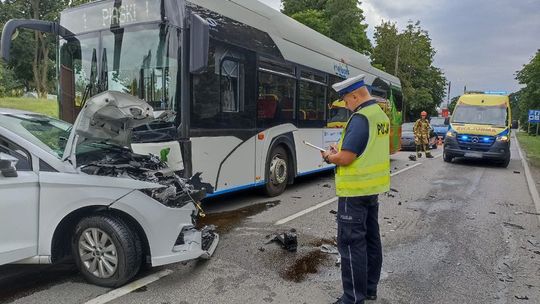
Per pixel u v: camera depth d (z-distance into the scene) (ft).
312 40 32.30
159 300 12.25
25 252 12.42
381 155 11.68
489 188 33.81
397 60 144.25
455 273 15.12
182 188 14.44
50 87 111.34
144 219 12.50
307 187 32.01
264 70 25.16
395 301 12.76
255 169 24.88
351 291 11.59
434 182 36.29
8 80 95.96
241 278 14.01
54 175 12.62
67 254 13.55
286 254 16.44
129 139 14.29
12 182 12.09
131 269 12.76
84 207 12.69
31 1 108.68
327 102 34.09
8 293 12.53
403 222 22.18
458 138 49.19
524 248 18.15
